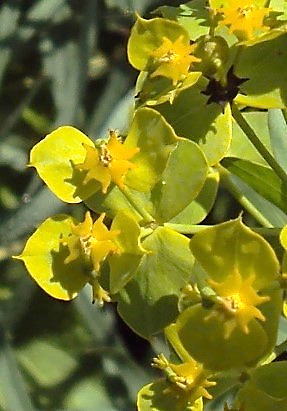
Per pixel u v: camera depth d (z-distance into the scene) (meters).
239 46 0.16
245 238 0.14
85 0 0.28
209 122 0.16
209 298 0.14
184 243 0.15
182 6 0.17
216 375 0.16
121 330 0.28
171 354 0.16
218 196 0.26
